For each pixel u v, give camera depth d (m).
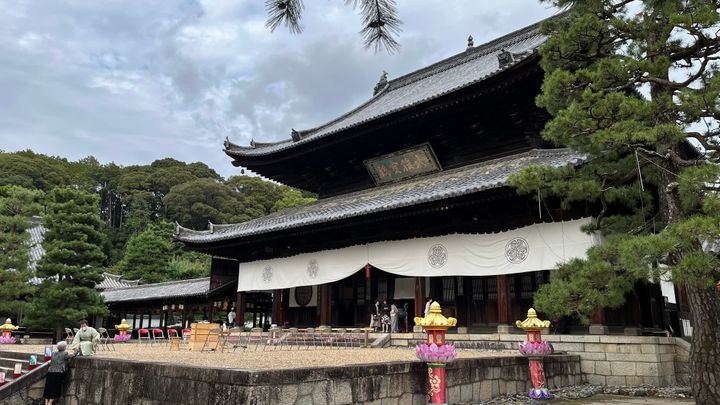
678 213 10.35
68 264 34.09
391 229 22.25
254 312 38.78
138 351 18.34
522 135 22.23
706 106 9.68
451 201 18.03
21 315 38.53
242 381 7.21
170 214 91.44
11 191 36.44
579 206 16.62
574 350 15.69
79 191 35.94
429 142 23.64
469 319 20.83
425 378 9.73
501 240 18.41
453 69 34.28
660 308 18.12
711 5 9.66
